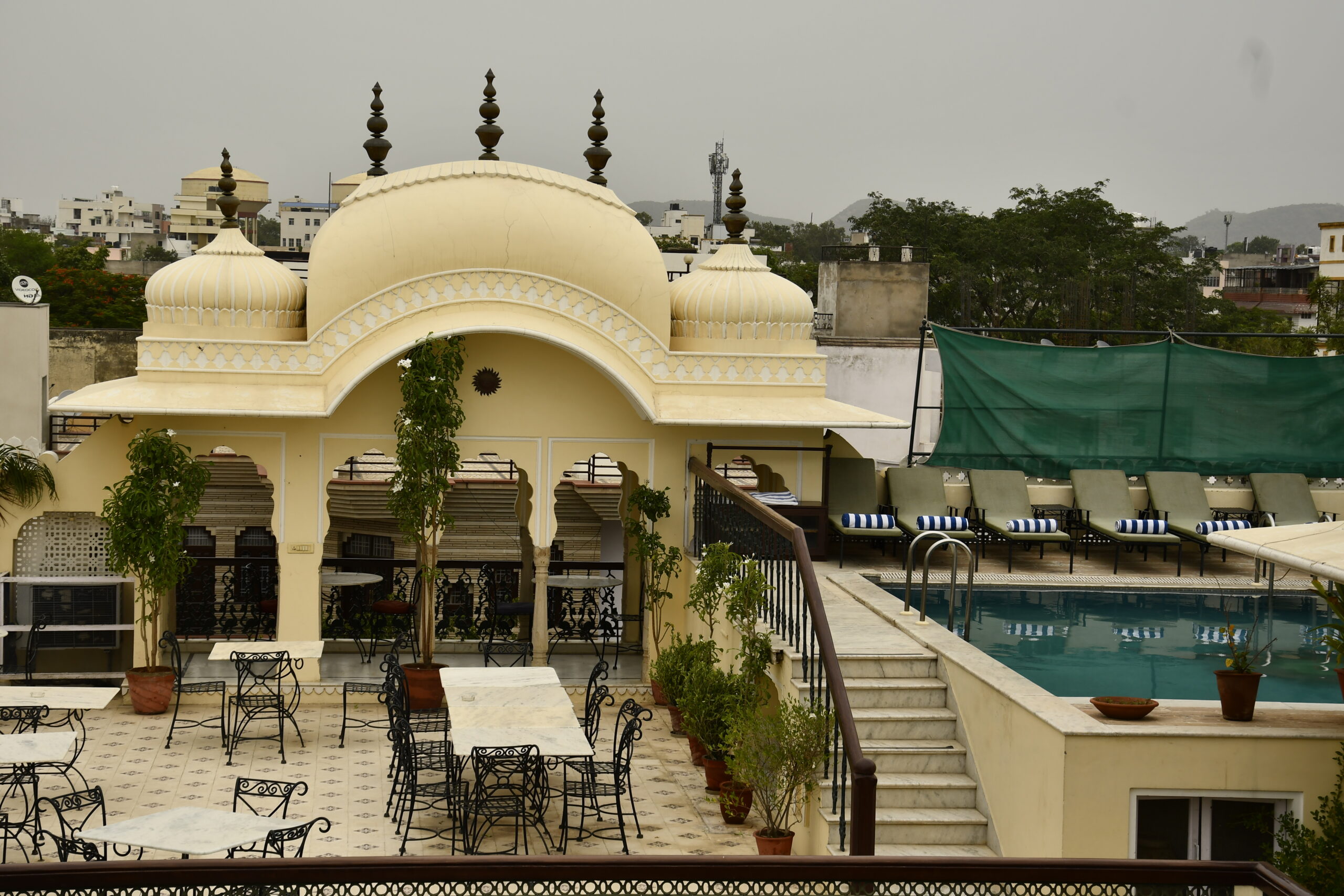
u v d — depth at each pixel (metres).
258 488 23.45
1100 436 18.14
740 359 14.94
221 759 12.08
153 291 14.37
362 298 14.20
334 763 12.09
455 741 9.86
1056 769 8.66
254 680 13.85
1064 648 12.49
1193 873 5.64
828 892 5.63
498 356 14.51
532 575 16.66
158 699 13.43
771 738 9.67
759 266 15.66
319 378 14.13
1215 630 13.45
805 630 10.31
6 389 20.45
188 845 8.00
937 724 10.61
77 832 9.36
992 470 18.03
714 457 15.00
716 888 5.61
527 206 14.31
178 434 14.08
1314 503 17.88
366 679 14.30
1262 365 18.14
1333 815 8.45
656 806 11.23
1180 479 17.78
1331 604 10.05
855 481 17.36
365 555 24.28
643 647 15.09
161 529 13.11
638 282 14.65
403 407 13.56
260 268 14.61
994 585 15.33
